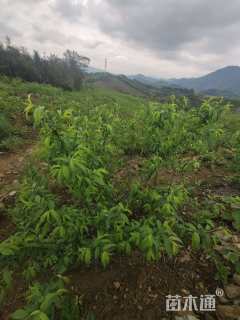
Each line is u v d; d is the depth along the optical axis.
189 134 3.31
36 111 2.39
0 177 5.53
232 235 3.25
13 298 2.63
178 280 2.75
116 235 2.37
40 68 40.53
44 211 2.46
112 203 2.87
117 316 2.45
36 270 2.59
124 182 3.46
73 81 45.22
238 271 2.73
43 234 2.36
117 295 2.61
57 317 2.18
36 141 7.98
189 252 3.03
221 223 3.50
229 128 6.77
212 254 2.81
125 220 2.43
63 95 20.22
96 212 2.72
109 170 3.23
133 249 2.98
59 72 44.50
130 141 3.85
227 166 5.10
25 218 2.88
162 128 3.26
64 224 2.40
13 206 4.20
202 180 4.62
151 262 2.89
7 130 8.12
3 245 2.18
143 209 3.06
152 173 3.31
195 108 3.35
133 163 3.97
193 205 3.51
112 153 3.41
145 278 2.76
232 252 2.90
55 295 1.74
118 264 2.87
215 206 3.47
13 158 6.67
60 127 2.57
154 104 3.39
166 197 2.72
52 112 2.64
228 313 2.44
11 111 10.16
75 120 3.11
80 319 2.34
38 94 16.75
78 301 2.42
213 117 3.20
